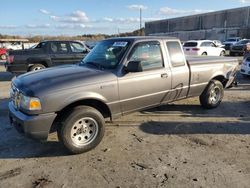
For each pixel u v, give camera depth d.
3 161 4.20
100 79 4.46
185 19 70.88
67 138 4.20
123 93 4.74
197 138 5.03
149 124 5.73
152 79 5.12
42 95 3.97
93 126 4.43
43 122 4.01
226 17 59.06
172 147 4.64
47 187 3.51
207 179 3.65
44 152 4.48
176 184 3.55
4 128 5.55
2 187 3.51
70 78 4.34
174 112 6.53
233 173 3.79
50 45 11.34
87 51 12.02
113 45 5.16
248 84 10.42
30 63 11.03
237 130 5.44
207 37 60.22
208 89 6.50
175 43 5.64
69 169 3.94
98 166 4.02
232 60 7.02
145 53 5.08
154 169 3.92
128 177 3.72
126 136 5.11
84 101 4.44
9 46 31.56
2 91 9.27
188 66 5.85
